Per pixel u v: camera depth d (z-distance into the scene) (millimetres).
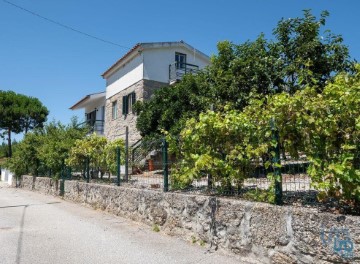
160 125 14586
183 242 6328
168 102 14922
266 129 5066
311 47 8477
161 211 7332
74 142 14148
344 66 8555
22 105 38375
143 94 21016
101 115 28047
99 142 12656
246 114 5621
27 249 6004
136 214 8383
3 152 44688
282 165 4980
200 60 23781
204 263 5059
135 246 6121
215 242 5730
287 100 4707
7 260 5344
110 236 6965
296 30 8805
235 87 9141
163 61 22094
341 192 4098
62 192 14461
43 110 39750
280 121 4777
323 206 4508
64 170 14695
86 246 6176
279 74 8719
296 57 8828
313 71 8617
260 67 8930
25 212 10570
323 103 4309
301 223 4289
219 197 5973
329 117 4188
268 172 5156
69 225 8250
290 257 4398
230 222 5426
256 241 4930
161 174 8359
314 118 4328
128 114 22562
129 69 22844
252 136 5395
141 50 21266
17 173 23141
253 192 5523
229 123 5699
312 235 4148
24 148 19766
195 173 6258
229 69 9445
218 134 5879
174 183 7312
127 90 22938
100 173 12898
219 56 10148
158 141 8547
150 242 6398
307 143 4422
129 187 9273
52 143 15305
